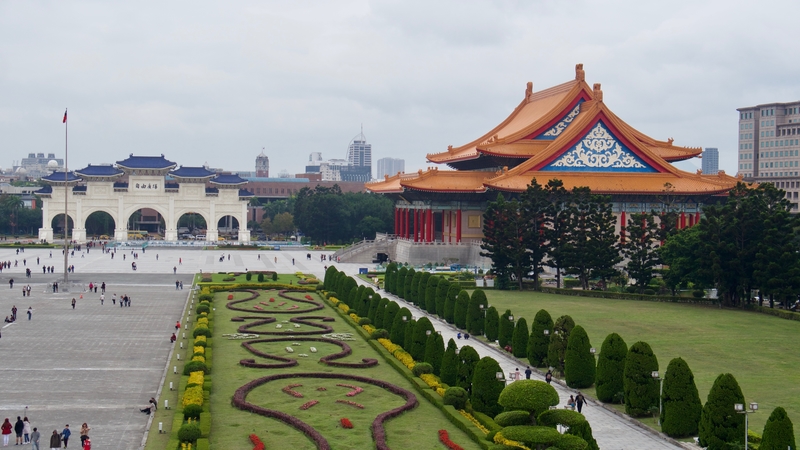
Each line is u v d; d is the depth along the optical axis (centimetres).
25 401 7262
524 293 14862
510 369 8769
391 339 9812
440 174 19562
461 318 11225
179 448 5909
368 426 6544
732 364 8825
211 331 10406
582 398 7144
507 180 17700
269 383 7969
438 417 6812
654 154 18612
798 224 12562
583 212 14925
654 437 6406
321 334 10631
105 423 6631
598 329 10900
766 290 12306
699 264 13312
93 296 14475
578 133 18250
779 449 5119
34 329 10894
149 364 8794
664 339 10219
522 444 5459
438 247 19475
